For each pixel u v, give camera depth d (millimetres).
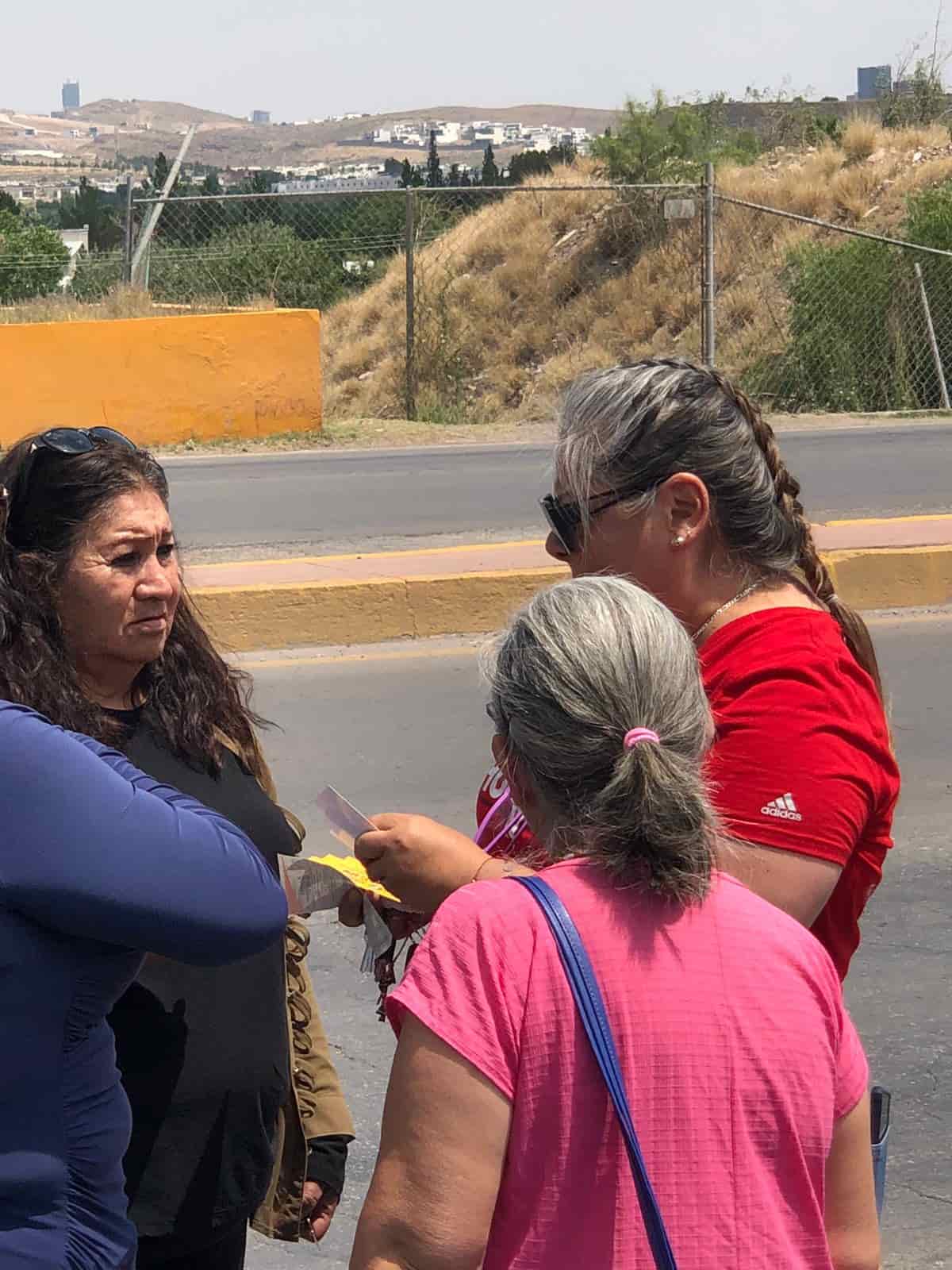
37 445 2344
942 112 31234
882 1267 3529
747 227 24641
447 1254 1718
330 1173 2633
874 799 2133
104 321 16625
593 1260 1714
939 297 21375
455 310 24031
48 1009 1758
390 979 2264
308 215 26469
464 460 15180
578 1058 1728
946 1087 4281
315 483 13641
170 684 2469
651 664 1850
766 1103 1756
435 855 2129
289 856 2451
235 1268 2453
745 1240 1730
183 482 13812
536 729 1849
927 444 15633
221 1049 2314
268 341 17203
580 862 1831
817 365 21281
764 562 2285
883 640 8984
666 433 2248
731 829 2049
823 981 1843
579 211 25828
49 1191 1773
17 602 2285
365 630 8906
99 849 1741
